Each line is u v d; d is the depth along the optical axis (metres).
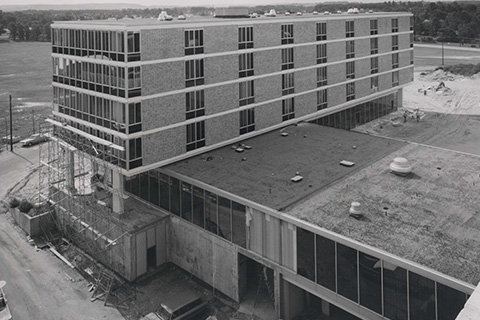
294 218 27.61
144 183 38.53
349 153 40.16
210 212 32.72
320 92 55.03
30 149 65.06
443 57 140.88
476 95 91.31
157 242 35.41
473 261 22.91
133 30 33.25
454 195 30.66
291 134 47.00
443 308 21.98
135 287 33.34
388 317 24.17
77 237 39.12
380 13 65.19
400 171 34.22
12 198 47.72
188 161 38.50
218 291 32.84
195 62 38.66
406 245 24.53
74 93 39.12
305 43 51.06
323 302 29.42
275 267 29.05
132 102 34.00
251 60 44.38
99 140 36.12
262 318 29.45
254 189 32.16
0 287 29.25
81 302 31.38
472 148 60.94
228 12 46.84
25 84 120.06
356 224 26.92
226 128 42.66
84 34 36.50
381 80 67.56
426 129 69.94
